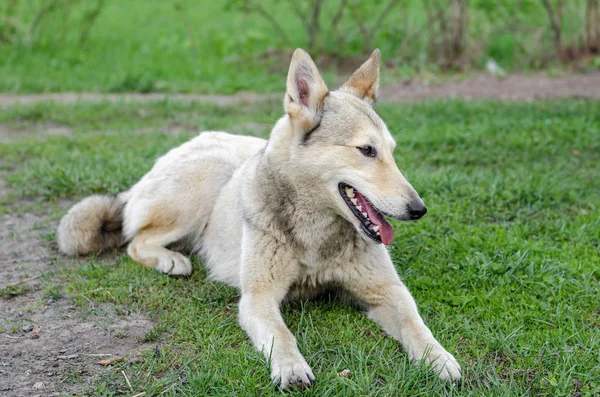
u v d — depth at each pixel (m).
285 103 4.43
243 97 12.61
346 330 4.35
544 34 14.53
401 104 11.32
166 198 5.54
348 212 4.30
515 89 12.49
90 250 5.75
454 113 10.45
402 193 4.16
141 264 5.46
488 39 14.48
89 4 21.25
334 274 4.59
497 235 5.81
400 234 5.84
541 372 3.88
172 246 5.75
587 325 4.46
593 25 14.33
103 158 8.24
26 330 4.44
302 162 4.33
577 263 5.27
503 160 8.20
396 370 3.84
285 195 4.45
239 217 5.05
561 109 10.30
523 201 6.69
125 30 19.53
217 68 14.96
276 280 4.53
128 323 4.54
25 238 6.15
